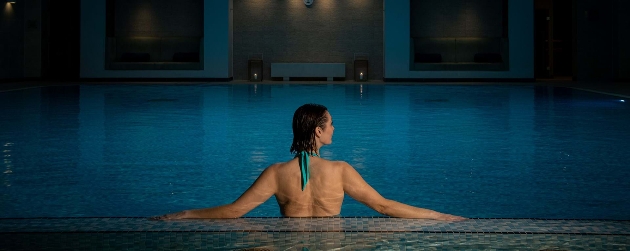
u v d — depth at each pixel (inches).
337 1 795.4
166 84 712.4
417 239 92.7
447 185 175.9
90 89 616.1
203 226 98.3
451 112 392.5
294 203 107.9
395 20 775.1
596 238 92.5
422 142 261.0
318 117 110.5
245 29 799.7
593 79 782.5
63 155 226.2
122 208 149.0
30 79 773.9
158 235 94.6
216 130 301.3
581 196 161.0
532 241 91.4
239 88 641.0
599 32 775.7
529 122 337.4
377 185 176.7
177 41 795.4
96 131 296.7
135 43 794.8
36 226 98.3
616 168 200.5
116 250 89.8
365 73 794.8
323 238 93.0
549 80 807.1
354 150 239.0
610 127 312.8
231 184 176.7
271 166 110.3
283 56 801.6
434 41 795.4
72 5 789.9
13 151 234.8
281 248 89.4
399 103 459.2
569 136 279.9
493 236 93.7
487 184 177.0
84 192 165.6
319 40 798.5
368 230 96.5
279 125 322.3
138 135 282.4
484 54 781.3
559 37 896.9
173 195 162.9
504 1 778.8
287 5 796.0
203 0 775.1
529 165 207.3
